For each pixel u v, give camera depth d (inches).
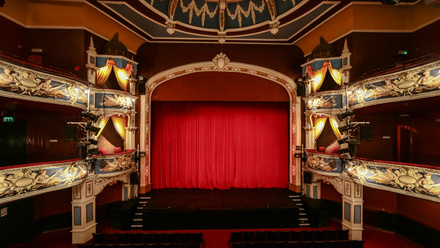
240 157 518.0
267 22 376.2
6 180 228.4
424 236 313.0
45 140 339.0
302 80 424.2
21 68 227.1
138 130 444.1
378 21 341.4
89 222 330.3
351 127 289.6
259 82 470.3
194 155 515.2
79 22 332.5
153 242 293.7
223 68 459.5
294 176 470.6
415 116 339.0
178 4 371.2
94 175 328.8
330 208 387.9
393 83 247.0
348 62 347.6
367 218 365.7
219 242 331.9
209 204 396.2
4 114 311.0
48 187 264.4
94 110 337.1
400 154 346.3
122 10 342.3
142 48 450.0
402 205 345.7
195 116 517.7
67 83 270.7
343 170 335.9
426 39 321.7
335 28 371.2
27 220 322.7
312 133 421.7
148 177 468.1
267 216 373.7
